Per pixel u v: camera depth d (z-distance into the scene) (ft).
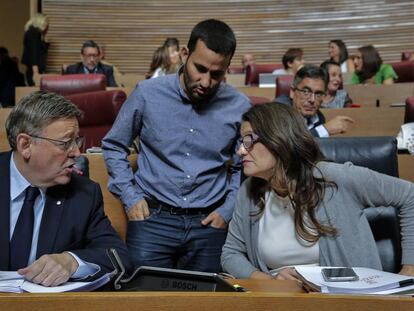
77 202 5.49
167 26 30.58
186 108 7.66
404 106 13.64
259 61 30.14
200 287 4.28
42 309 3.20
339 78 16.02
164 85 7.69
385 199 6.05
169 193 7.65
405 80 21.56
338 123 10.91
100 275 4.55
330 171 6.08
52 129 5.06
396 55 28.63
